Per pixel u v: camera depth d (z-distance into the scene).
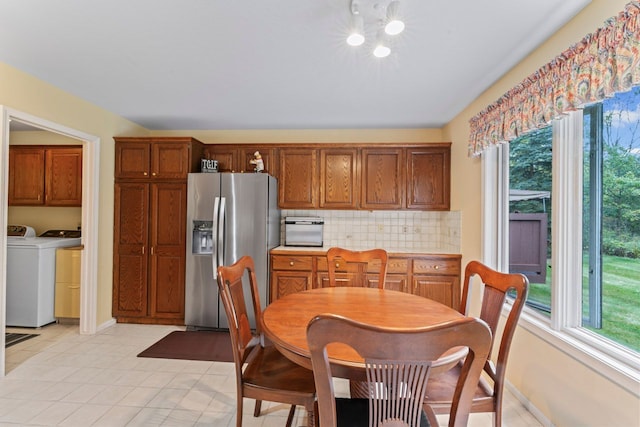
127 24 1.71
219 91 2.64
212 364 2.46
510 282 1.37
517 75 2.11
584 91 1.45
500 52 1.96
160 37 1.84
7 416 1.79
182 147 3.28
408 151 3.44
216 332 3.12
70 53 2.04
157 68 2.24
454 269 3.10
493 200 2.53
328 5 1.54
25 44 1.93
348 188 3.50
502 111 2.16
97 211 3.06
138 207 3.28
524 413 1.86
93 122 2.99
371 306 1.68
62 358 2.53
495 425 1.31
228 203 3.15
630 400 1.27
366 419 1.16
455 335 0.76
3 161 2.19
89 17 1.65
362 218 3.72
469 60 2.07
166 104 2.97
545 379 1.75
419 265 3.14
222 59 2.09
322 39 1.84
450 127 3.40
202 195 3.17
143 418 1.80
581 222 1.70
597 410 1.42
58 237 3.69
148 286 3.27
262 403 1.96
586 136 1.67
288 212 3.79
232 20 1.67
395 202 3.45
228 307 1.40
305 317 1.49
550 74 1.68
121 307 3.28
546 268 2.00
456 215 3.18
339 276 3.20
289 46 1.92
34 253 3.18
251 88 2.57
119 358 2.54
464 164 3.00
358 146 3.48
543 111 1.73
